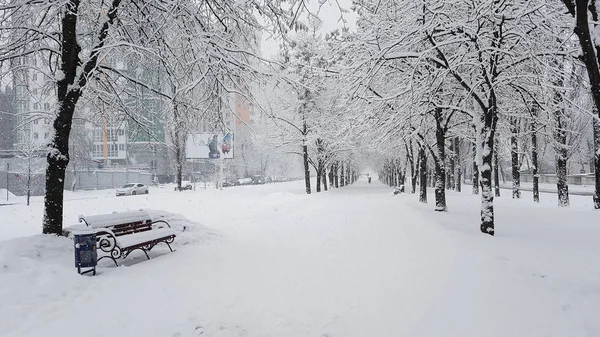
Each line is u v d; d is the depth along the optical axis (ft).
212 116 35.76
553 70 32.86
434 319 15.26
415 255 24.20
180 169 136.05
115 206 75.00
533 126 61.41
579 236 32.73
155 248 29.43
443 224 37.40
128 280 20.58
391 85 50.31
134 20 31.86
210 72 31.19
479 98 34.83
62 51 28.32
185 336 14.69
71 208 71.36
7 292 17.04
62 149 28.02
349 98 37.99
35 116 31.22
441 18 34.17
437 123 53.31
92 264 21.36
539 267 20.94
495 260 21.38
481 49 32.04
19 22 28.40
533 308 15.28
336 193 109.29
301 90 33.30
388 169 192.54
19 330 14.74
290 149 112.16
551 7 32.50
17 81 32.96
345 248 28.14
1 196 126.62
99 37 28.91
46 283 18.69
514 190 81.46
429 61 42.29
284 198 90.12
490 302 15.98
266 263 24.56
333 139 99.91
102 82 34.78
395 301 17.38
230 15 31.45
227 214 59.77
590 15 21.43
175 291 19.10
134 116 37.50
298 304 17.69
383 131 51.01
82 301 17.66
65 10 26.81
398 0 32.73
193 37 28.86
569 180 152.66
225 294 18.85
